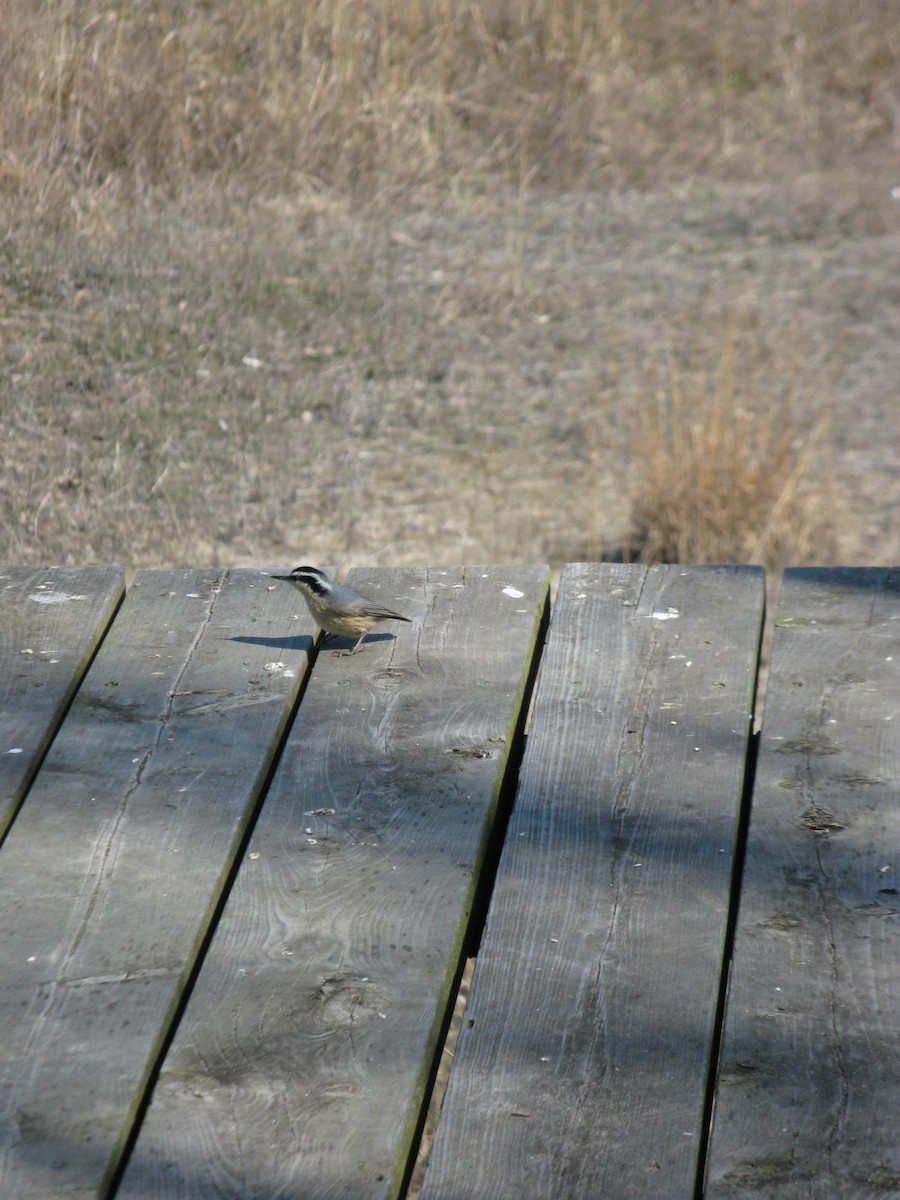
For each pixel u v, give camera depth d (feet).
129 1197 11.46
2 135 59.98
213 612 21.49
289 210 67.41
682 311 67.26
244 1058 12.89
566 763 17.65
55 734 18.25
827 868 15.62
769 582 46.65
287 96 72.18
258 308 58.65
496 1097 12.62
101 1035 13.11
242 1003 13.56
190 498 46.39
